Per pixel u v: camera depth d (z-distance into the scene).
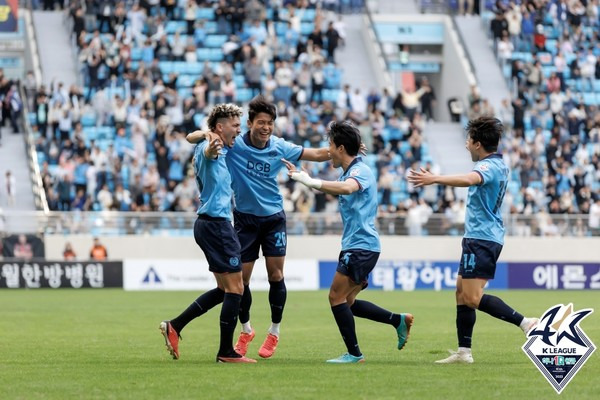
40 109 91.69
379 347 38.16
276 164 33.38
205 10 107.25
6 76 104.69
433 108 109.50
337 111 98.12
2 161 93.00
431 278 85.00
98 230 84.75
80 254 84.12
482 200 31.00
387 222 88.56
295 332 45.19
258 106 32.72
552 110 102.94
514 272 85.62
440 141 102.25
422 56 115.25
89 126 93.94
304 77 98.81
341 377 28.25
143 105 94.19
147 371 29.84
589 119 101.69
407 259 87.94
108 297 71.94
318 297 72.50
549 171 96.69
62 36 106.56
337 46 106.25
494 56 112.19
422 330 45.97
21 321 51.94
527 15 111.00
